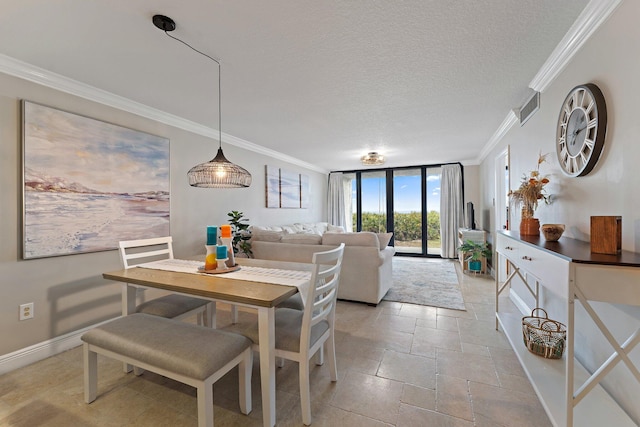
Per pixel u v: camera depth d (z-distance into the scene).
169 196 3.19
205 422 1.28
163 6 1.46
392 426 1.47
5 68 1.96
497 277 2.68
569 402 1.18
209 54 1.94
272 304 1.39
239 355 1.50
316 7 1.48
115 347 1.48
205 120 3.38
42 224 2.15
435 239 6.58
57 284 2.26
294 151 5.09
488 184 4.90
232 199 4.21
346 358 2.14
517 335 2.16
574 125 1.79
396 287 4.02
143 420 1.53
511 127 3.31
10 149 2.01
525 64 2.09
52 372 1.98
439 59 2.01
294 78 2.30
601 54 1.53
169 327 1.60
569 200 1.94
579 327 1.82
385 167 6.90
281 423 1.50
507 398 1.67
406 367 2.01
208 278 1.82
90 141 2.45
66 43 1.80
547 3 1.47
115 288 2.65
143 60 2.01
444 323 2.77
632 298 1.07
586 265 1.13
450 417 1.53
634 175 1.31
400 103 2.83
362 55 1.96
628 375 1.36
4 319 1.99
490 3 1.46
